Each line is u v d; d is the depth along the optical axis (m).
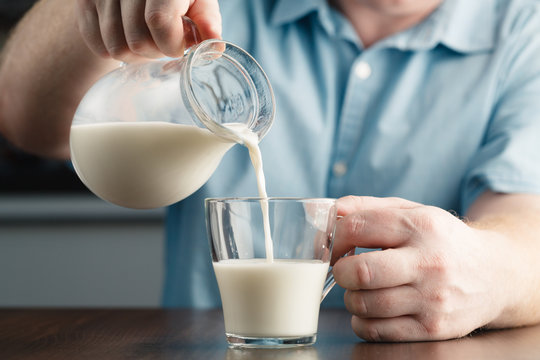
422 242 0.73
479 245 0.76
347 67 1.38
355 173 1.33
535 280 0.81
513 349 0.69
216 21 0.78
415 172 1.30
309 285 0.71
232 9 1.43
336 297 1.27
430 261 0.72
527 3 1.35
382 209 0.75
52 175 2.24
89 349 0.71
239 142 0.73
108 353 0.68
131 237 2.26
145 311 1.01
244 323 0.71
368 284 0.71
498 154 1.16
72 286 2.26
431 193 1.30
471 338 0.76
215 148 0.75
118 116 0.74
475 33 1.34
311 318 0.72
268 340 0.71
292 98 1.36
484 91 1.29
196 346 0.72
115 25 0.77
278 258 0.71
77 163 0.77
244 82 0.76
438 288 0.72
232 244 0.71
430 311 0.72
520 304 0.80
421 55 1.35
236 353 0.68
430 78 1.34
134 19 0.74
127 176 0.75
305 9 1.36
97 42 0.82
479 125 1.29
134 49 0.76
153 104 0.74
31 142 1.16
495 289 0.76
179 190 0.77
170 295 1.40
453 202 1.30
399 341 0.74
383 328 0.73
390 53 1.35
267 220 0.71
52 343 0.74
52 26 0.99
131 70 0.77
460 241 0.74
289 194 1.34
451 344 0.72
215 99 0.74
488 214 1.09
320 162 1.34
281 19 1.39
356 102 1.35
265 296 0.70
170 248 1.42
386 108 1.33
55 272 2.26
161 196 0.77
